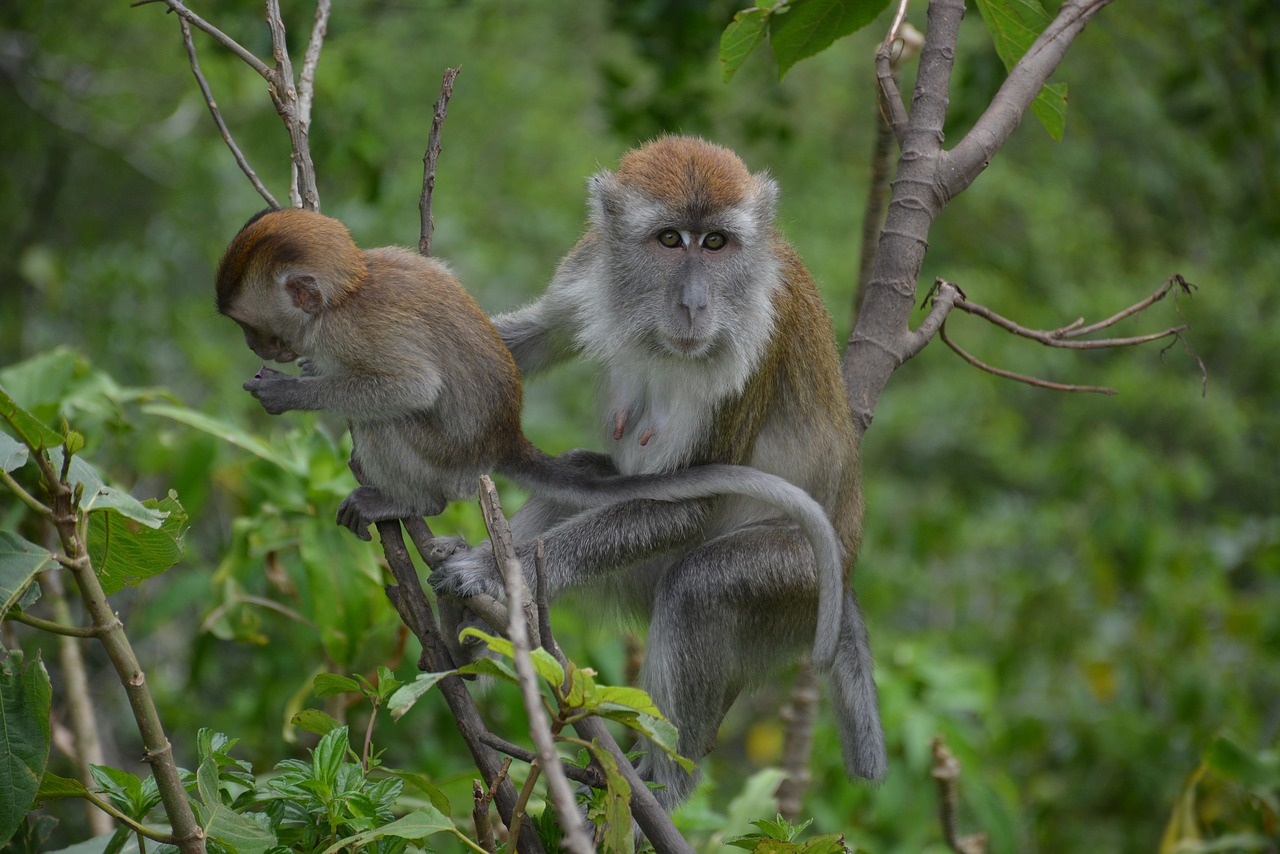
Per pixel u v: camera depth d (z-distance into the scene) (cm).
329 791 400
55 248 1585
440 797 420
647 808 399
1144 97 1895
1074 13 615
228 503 946
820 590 548
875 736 665
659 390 666
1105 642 1340
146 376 1275
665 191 629
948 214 2214
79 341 1345
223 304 584
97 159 1666
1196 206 2188
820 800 880
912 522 1634
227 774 425
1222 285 2070
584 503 616
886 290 578
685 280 625
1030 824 1182
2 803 358
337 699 647
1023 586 1380
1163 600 1247
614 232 648
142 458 761
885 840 903
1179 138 1962
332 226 581
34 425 342
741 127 1424
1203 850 720
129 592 1048
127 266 1371
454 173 1886
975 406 2066
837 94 2192
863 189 2194
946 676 910
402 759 824
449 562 584
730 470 596
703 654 652
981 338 2075
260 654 837
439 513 606
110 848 423
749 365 640
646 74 1786
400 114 1725
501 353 614
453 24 1764
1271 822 759
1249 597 1294
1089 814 1181
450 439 592
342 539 668
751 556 661
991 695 923
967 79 1077
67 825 860
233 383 1219
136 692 363
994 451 1962
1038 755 1223
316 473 684
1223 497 1995
